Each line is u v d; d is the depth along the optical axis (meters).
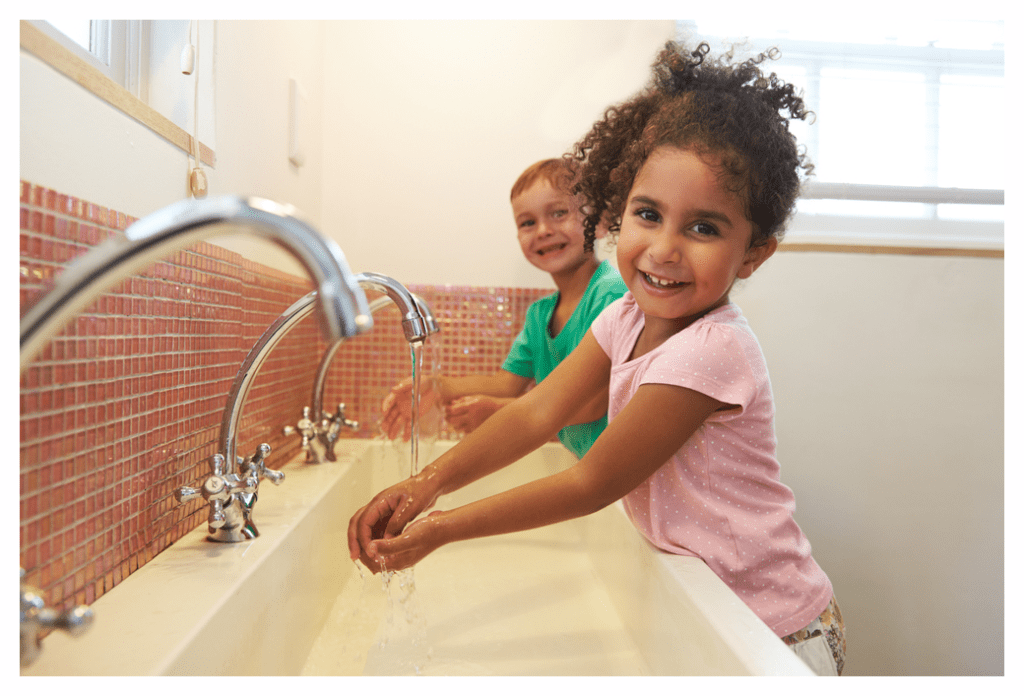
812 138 1.69
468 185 1.62
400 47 1.62
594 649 0.72
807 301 1.69
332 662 0.74
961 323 1.69
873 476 1.69
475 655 0.70
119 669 0.41
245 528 0.69
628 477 0.67
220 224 0.25
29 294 0.45
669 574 0.61
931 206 1.69
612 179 0.89
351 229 1.61
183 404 0.72
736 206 0.69
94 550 0.53
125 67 0.78
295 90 1.31
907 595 1.69
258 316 1.02
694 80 0.78
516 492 0.68
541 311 1.45
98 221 0.54
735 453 0.72
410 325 0.68
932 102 1.68
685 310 0.73
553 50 1.64
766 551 0.70
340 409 1.15
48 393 0.48
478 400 1.36
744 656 0.44
